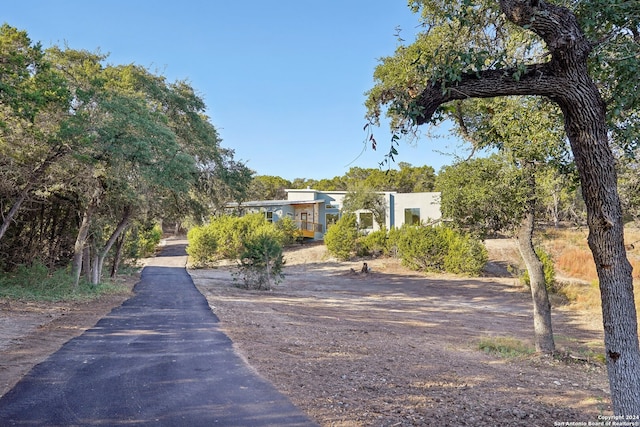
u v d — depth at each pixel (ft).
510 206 33.55
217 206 76.95
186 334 31.35
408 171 214.69
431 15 19.35
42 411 15.55
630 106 13.71
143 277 96.22
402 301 70.03
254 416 15.19
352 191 139.54
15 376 19.83
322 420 14.88
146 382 19.27
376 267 108.99
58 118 41.60
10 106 33.58
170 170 49.60
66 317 38.78
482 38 17.80
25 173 44.91
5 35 33.42
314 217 155.02
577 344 40.40
